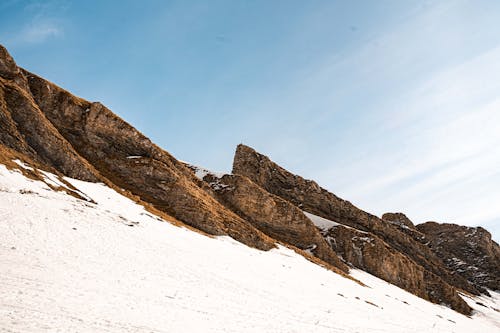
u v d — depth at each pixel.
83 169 46.84
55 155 45.22
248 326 21.03
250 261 42.31
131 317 17.17
